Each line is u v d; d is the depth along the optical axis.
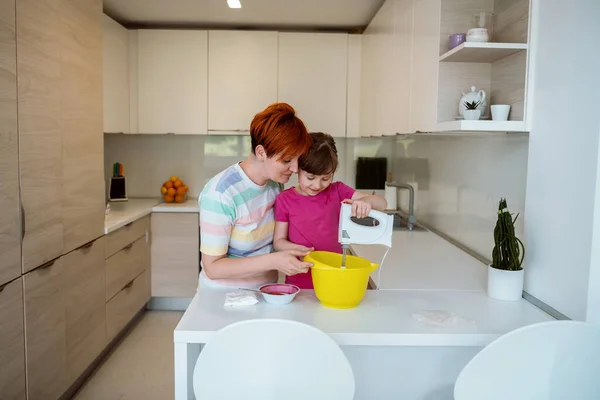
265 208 1.78
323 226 1.96
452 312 1.56
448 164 3.04
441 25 2.07
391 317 1.53
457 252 2.62
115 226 3.16
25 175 2.10
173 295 4.11
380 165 4.62
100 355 3.17
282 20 4.11
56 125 2.36
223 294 1.71
